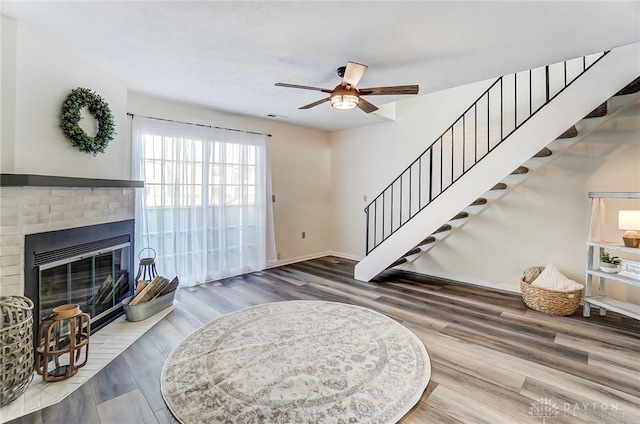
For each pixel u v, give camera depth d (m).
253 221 4.91
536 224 3.76
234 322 3.00
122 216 3.26
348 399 1.86
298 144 5.67
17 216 2.12
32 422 1.69
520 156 3.13
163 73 3.11
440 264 4.68
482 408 1.80
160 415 1.75
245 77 3.21
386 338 2.67
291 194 5.61
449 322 3.03
